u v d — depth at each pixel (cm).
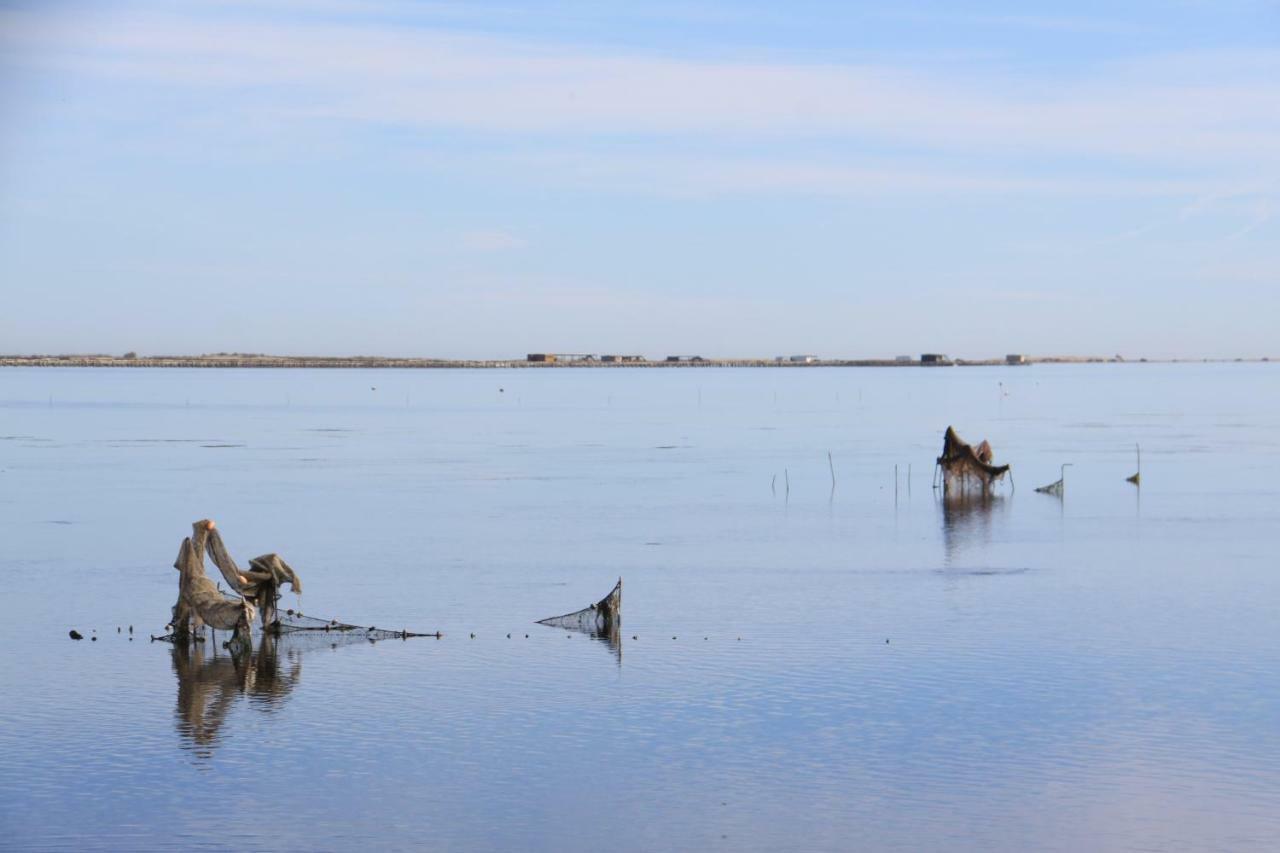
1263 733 3934
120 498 9781
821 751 3784
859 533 8131
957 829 3262
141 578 6419
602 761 3709
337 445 15425
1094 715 4103
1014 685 4434
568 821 3306
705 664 4722
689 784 3544
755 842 3192
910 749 3803
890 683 4459
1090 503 9738
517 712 4147
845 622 5403
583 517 8825
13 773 3616
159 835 3219
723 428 19200
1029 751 3784
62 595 5981
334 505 9419
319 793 3484
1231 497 10044
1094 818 3322
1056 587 6222
